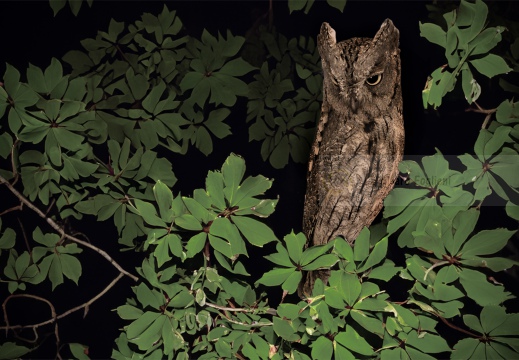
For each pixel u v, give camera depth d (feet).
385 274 4.36
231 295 4.74
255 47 7.00
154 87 5.53
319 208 5.87
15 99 4.83
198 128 5.97
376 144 5.58
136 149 5.75
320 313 4.23
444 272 4.24
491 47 4.04
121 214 5.42
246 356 4.56
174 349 4.68
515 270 6.56
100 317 7.58
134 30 6.06
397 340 4.43
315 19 7.00
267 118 6.57
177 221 4.29
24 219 6.93
